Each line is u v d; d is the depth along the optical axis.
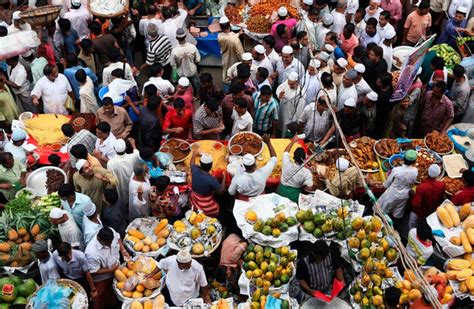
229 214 8.38
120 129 8.77
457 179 8.16
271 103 8.93
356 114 8.86
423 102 9.27
